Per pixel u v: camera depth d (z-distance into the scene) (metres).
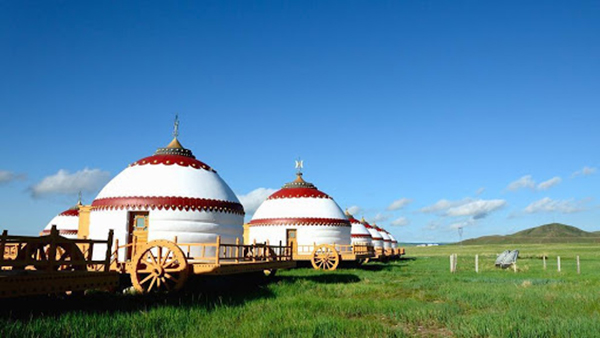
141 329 9.49
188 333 9.32
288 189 36.62
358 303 13.35
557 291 16.27
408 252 97.25
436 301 14.80
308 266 33.06
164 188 19.72
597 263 39.19
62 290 10.57
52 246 10.66
